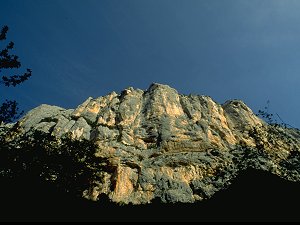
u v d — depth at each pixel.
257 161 62.22
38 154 42.09
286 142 75.31
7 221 26.42
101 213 33.38
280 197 26.69
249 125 77.56
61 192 39.47
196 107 80.81
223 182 55.91
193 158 61.50
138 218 31.64
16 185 34.12
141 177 56.62
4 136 47.09
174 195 51.94
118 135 69.62
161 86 87.06
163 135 67.75
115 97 87.19
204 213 29.25
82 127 73.25
